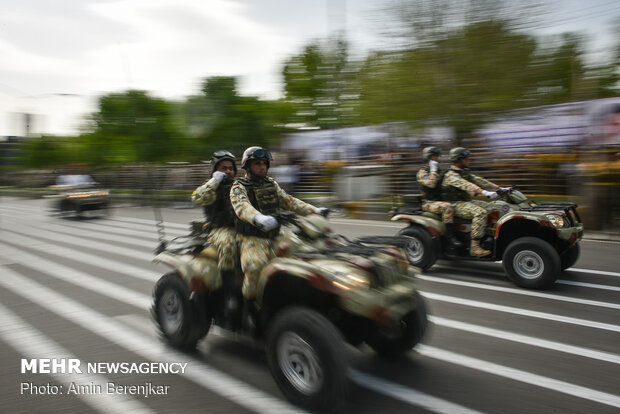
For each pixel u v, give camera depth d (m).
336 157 16.53
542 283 6.21
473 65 12.98
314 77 17.77
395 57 13.98
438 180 7.34
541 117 12.14
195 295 4.12
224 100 20.38
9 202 30.56
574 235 6.37
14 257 9.50
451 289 6.47
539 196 12.27
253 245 3.84
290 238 3.77
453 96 13.17
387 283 3.51
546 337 4.62
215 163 4.27
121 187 25.22
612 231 10.35
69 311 5.69
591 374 3.80
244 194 3.88
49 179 36.16
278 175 17.81
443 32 13.35
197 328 4.20
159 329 4.57
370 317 3.25
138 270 7.93
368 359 4.16
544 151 12.08
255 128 20.19
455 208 7.19
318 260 3.50
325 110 17.86
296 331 3.23
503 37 12.83
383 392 3.58
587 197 10.66
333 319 3.74
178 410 3.36
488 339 4.59
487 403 3.38
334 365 3.07
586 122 10.98
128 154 21.47
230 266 4.02
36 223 16.14
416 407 3.35
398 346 4.04
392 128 14.46
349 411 3.33
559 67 12.68
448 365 4.02
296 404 3.30
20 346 4.59
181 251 4.50
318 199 16.72
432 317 5.29
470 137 13.41
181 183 22.12
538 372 3.86
